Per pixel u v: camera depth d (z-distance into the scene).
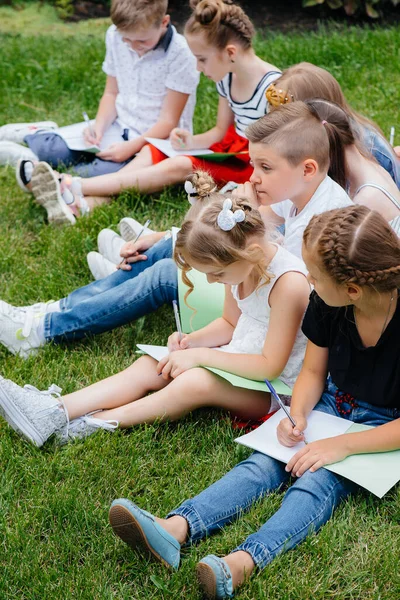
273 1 7.14
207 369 2.51
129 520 2.02
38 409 2.49
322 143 2.65
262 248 2.48
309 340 2.45
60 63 5.77
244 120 3.82
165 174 3.91
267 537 2.06
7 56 5.96
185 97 4.23
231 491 2.22
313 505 2.14
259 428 2.39
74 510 2.25
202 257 2.37
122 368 2.90
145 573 2.08
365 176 2.79
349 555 2.11
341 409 2.43
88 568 2.09
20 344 2.99
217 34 3.53
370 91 4.98
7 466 2.45
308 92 3.05
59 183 3.78
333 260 2.09
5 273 3.52
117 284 3.07
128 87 4.34
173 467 2.43
